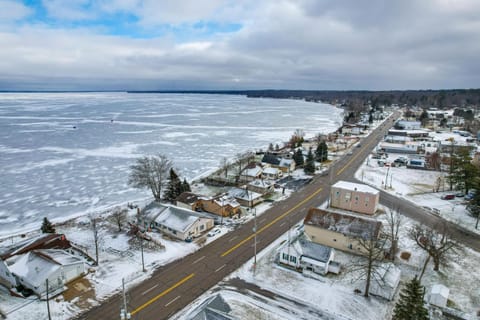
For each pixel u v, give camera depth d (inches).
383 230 1859.0
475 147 3939.5
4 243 1936.5
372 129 6545.3
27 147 4749.0
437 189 2736.2
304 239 1681.8
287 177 3228.3
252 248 1771.7
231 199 2369.6
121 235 1980.8
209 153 4493.1
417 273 1535.4
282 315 1234.6
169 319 1207.6
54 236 1684.3
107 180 3262.8
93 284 1432.1
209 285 1428.4
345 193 2331.4
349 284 1444.4
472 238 1878.7
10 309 1261.1
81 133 6018.7
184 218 1959.9
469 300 1337.4
